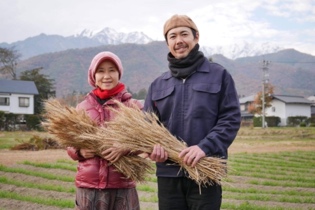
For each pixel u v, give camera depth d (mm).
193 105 3006
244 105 69500
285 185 9094
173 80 3139
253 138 30406
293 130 33844
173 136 3059
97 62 3424
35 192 7766
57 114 3299
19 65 169000
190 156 2834
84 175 3332
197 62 3062
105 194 3326
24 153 14836
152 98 3246
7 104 47062
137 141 3100
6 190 7891
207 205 2969
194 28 3102
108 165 3312
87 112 3457
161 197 3121
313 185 9047
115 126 3193
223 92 3025
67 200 6984
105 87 3475
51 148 17094
